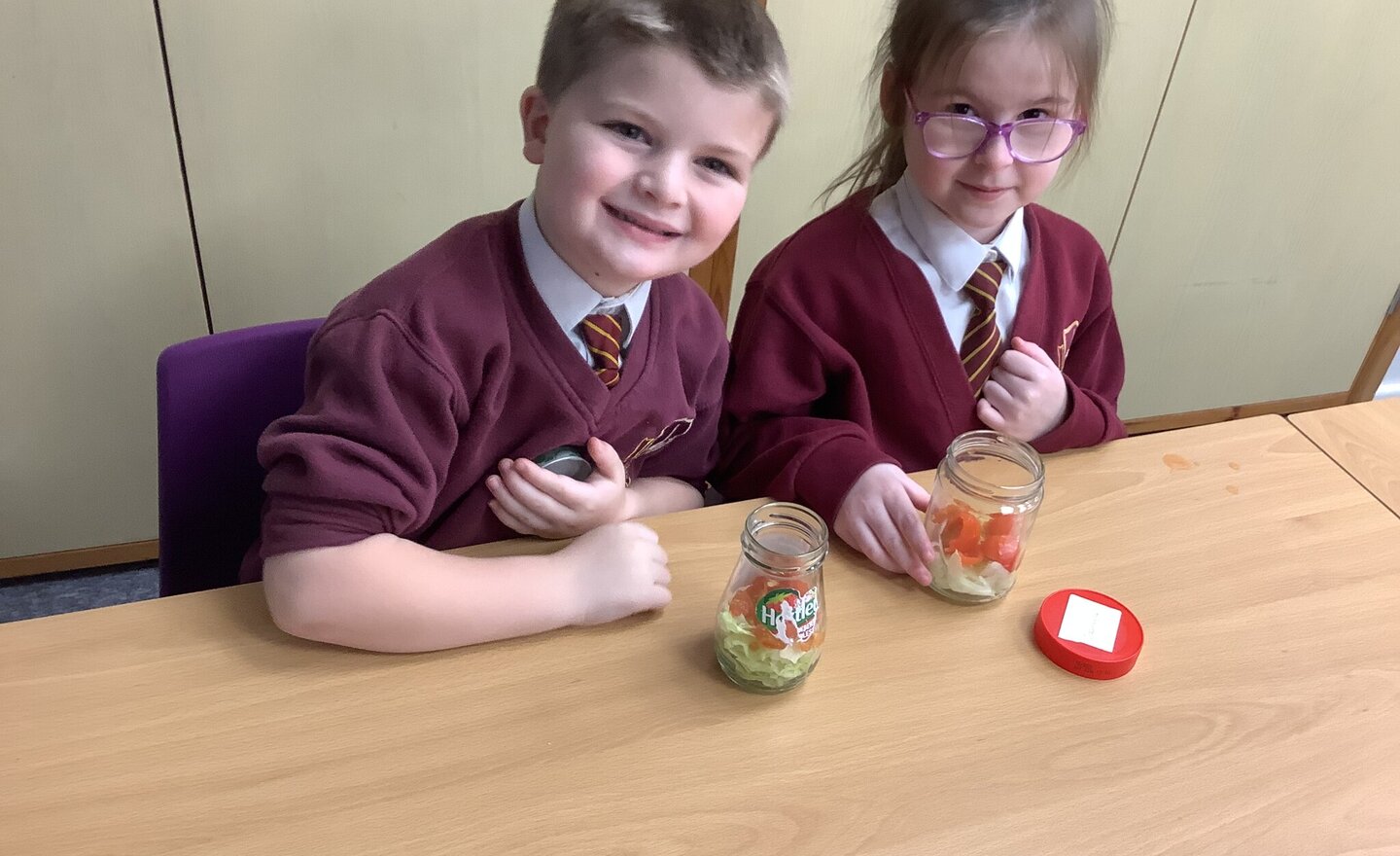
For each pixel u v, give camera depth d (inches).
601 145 27.5
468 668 26.3
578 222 28.3
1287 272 83.7
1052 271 43.8
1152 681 28.2
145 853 21.1
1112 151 71.8
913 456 42.9
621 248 28.4
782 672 25.8
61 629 26.0
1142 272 79.4
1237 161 76.0
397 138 54.9
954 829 23.4
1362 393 95.1
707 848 22.4
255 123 52.0
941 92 37.4
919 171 39.1
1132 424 88.8
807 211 67.1
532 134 30.7
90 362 55.9
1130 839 23.7
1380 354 92.4
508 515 31.5
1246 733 26.9
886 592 30.5
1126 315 81.5
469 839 22.0
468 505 32.6
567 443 32.3
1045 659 28.7
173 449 34.2
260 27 49.6
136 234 52.9
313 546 25.9
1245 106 73.4
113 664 25.2
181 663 25.4
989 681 27.7
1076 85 37.3
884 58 42.1
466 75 54.3
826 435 36.4
